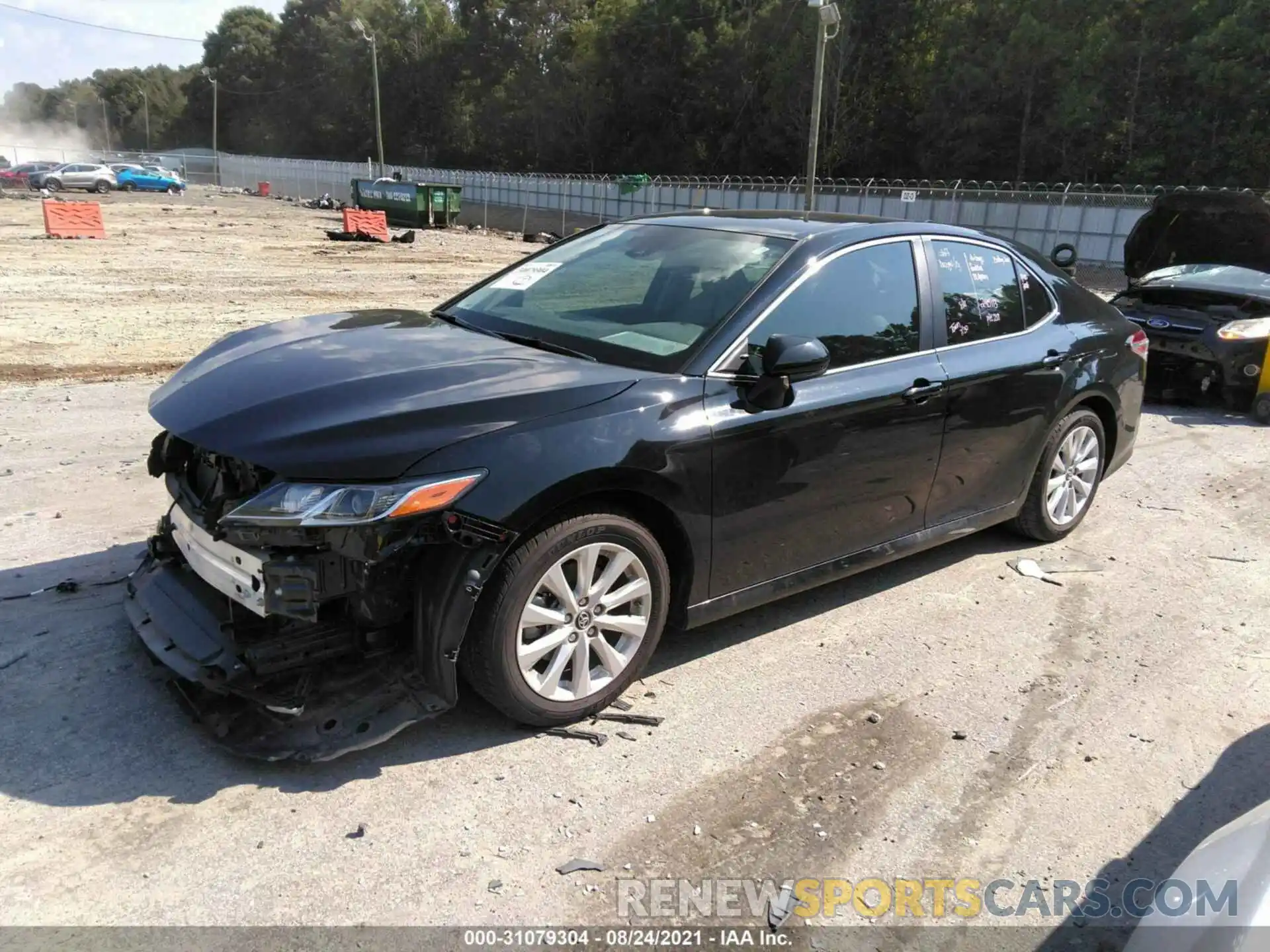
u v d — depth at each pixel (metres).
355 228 28.78
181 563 3.54
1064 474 5.15
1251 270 9.64
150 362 9.41
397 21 91.75
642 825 2.81
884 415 3.87
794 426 3.54
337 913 2.41
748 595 3.65
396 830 2.72
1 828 2.62
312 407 2.93
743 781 3.04
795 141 57.06
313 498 2.68
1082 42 44.16
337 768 2.97
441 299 14.94
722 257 3.91
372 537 2.71
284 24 107.81
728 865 2.67
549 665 3.16
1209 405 9.51
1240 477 6.87
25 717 3.11
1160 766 3.25
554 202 56.66
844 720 3.43
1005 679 3.79
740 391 3.45
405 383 3.08
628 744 3.20
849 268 3.94
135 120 135.12
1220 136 40.81
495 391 3.05
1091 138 44.47
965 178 49.62
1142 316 9.41
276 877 2.51
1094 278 30.19
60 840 2.59
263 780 2.89
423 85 89.69
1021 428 4.64
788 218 4.33
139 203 46.44
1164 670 3.93
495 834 2.73
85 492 5.30
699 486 3.30
